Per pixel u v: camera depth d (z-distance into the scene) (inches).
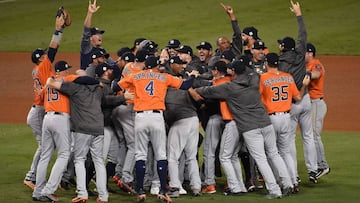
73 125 1611.7
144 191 1668.3
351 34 4097.0
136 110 1636.3
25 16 4712.1
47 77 1712.6
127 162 1723.7
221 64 1705.2
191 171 1705.2
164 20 4441.4
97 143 1620.3
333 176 1892.2
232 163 1724.9
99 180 1617.9
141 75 1647.4
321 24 4276.6
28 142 2319.1
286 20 4343.0
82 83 1614.2
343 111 2807.6
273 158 1696.6
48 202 1633.9
